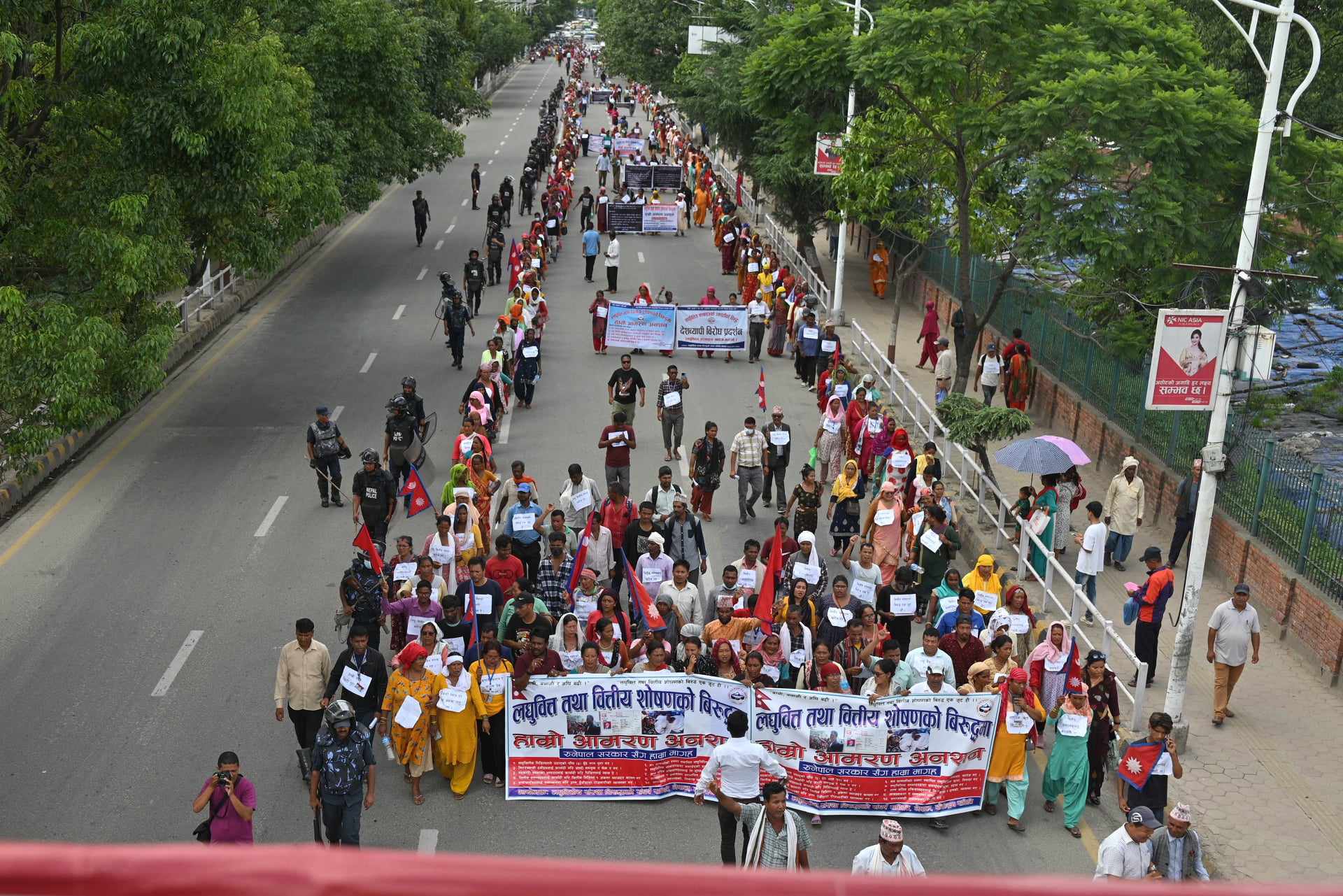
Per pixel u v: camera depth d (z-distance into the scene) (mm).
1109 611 16594
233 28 24594
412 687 11914
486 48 99250
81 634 15391
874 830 12055
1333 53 26594
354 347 30000
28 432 18766
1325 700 14633
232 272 33719
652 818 12086
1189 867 9680
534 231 40312
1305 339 26812
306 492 20578
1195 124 19000
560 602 14359
